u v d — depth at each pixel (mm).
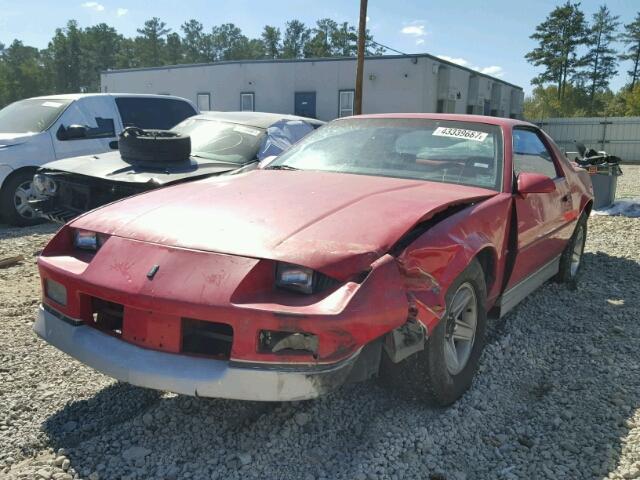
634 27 74625
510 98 38906
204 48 107000
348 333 2334
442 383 2939
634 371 3678
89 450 2648
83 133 8203
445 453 2734
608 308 4926
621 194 13633
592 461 2682
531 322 4543
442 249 2795
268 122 7262
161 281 2475
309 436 2801
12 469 2486
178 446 2703
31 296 4930
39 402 3068
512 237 3678
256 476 2490
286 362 2340
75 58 101125
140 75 32500
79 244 2992
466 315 3217
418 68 25594
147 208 3047
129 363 2480
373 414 3027
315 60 27688
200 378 2373
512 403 3254
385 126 4293
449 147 3955
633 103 60625
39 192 6176
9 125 8516
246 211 2891
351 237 2594
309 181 3498
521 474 2590
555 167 4941
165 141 5883
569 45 72312
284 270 2451
